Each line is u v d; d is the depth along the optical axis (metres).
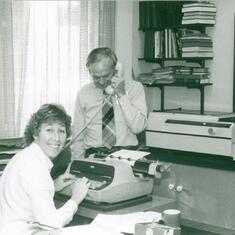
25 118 4.19
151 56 5.25
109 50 2.87
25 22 4.11
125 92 2.98
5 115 4.01
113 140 3.05
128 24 5.28
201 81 4.80
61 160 2.79
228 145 4.20
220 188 3.94
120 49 5.21
